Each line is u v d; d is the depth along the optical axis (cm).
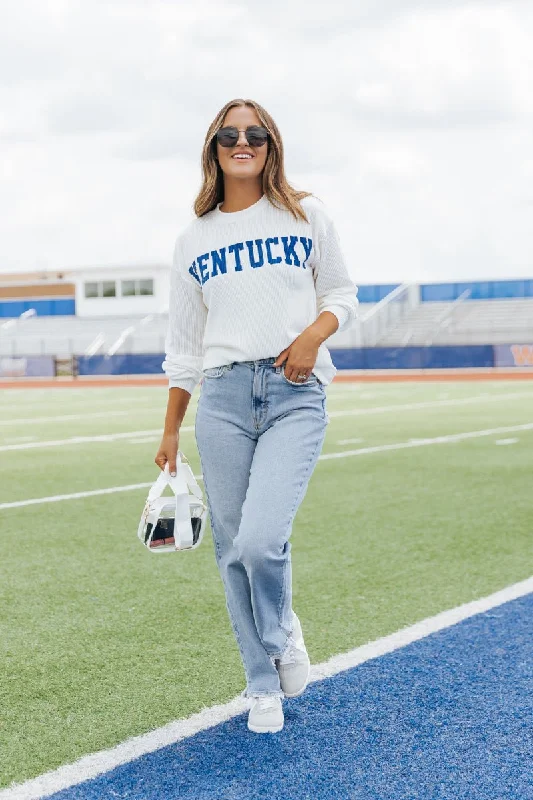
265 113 318
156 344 4681
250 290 316
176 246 333
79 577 559
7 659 414
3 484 936
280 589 323
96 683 384
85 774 301
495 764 304
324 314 322
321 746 319
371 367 3791
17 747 322
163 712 352
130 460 1125
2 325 5309
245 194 323
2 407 2147
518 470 989
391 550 621
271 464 314
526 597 502
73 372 4031
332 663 400
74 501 832
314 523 712
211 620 470
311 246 320
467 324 4612
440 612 476
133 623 466
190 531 329
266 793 286
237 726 338
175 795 286
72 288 5481
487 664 397
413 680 379
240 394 321
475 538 656
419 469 1001
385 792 286
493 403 2017
